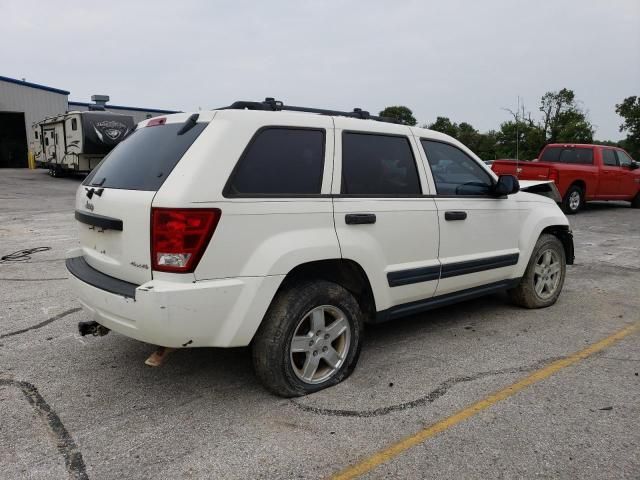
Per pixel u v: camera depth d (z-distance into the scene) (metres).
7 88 32.09
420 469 2.70
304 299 3.33
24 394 3.45
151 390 3.52
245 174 3.15
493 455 2.82
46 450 2.83
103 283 3.23
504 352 4.26
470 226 4.46
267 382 3.34
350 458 2.79
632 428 3.09
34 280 6.25
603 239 10.10
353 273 3.72
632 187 15.31
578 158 14.50
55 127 22.83
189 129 3.28
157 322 2.88
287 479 2.61
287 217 3.26
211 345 3.10
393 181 3.94
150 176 3.17
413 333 4.68
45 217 11.64
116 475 2.63
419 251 4.04
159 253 2.94
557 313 5.33
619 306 5.59
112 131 20.09
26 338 4.41
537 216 5.20
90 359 4.01
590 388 3.62
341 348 3.66
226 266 3.04
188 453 2.82
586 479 2.63
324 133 3.57
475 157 4.70
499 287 4.94
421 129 4.29
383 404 3.37
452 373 3.84
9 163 33.56
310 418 3.18
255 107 3.50
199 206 2.93
